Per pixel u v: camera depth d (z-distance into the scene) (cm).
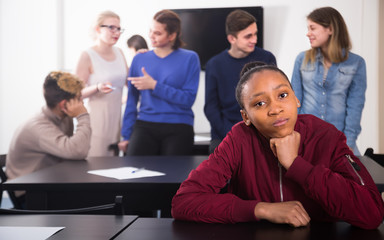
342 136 117
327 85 314
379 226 102
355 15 358
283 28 369
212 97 330
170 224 105
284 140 107
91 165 226
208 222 107
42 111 290
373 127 360
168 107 350
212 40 380
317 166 105
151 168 213
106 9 390
